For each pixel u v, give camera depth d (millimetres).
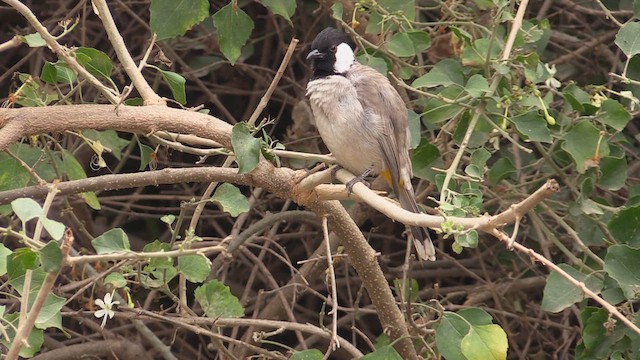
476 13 10812
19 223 10812
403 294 9570
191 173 8109
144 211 13391
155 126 7871
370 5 9688
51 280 5832
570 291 8680
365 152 8922
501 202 9891
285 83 13086
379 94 9008
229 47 8859
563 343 11367
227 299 8727
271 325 8820
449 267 12461
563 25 12703
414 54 9719
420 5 11898
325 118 8930
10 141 7637
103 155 13023
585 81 12266
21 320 6121
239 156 7383
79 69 7867
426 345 8773
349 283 11922
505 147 11352
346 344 9008
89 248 11609
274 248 12797
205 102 13312
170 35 8578
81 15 12781
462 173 10000
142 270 8594
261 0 9492
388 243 12969
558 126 9719
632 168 11602
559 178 10430
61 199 10930
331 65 9148
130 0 12867
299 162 11648
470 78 8898
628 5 11984
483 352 7656
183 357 12344
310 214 11000
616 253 8281
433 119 9430
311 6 12875
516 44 9398
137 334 11719
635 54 9477
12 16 13383
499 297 11469
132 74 8180
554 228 11273
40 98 8805
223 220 13141
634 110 10281
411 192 9242
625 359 8695
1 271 6938
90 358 11375
